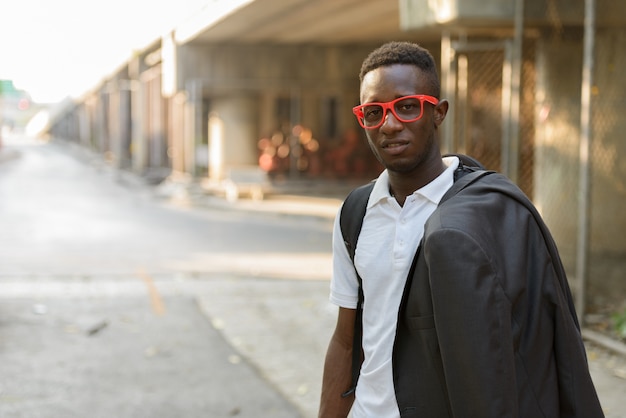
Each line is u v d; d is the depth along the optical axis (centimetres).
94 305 818
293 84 2056
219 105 2283
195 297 868
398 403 185
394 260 189
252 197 2069
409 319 183
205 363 606
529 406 170
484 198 176
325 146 2270
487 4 798
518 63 767
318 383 555
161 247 1269
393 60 190
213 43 2009
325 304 832
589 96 641
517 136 770
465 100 870
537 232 179
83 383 553
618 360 568
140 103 2883
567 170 878
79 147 6009
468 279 164
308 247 1285
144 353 634
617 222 864
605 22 809
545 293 175
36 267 1059
